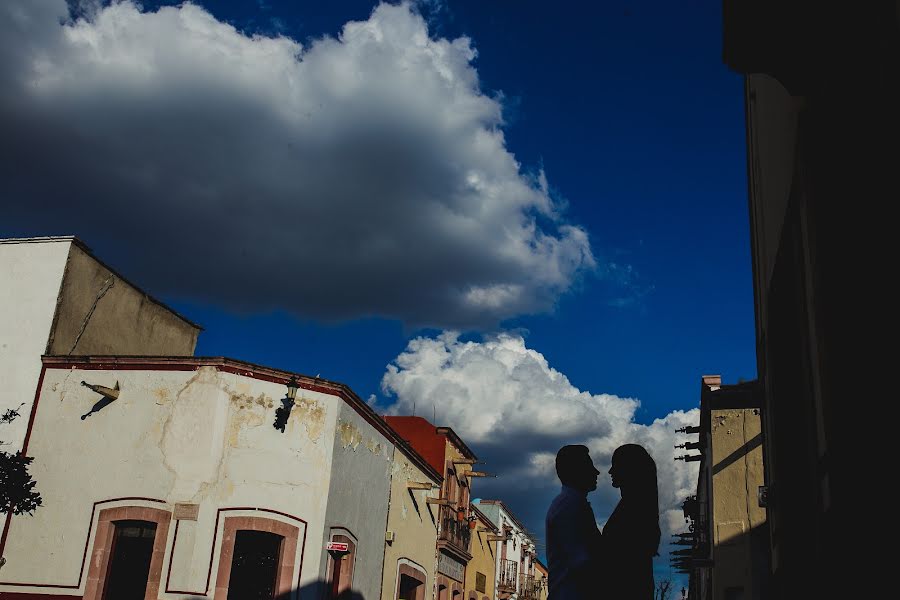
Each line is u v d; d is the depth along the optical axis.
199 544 19.06
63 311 21.94
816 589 4.89
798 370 5.84
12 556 19.56
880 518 3.58
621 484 4.13
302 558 19.92
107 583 19.12
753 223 9.37
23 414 20.73
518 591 47.81
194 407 20.14
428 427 33.25
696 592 31.56
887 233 3.56
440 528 31.27
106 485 19.83
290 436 20.62
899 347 3.47
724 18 4.64
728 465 18.92
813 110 4.43
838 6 4.09
